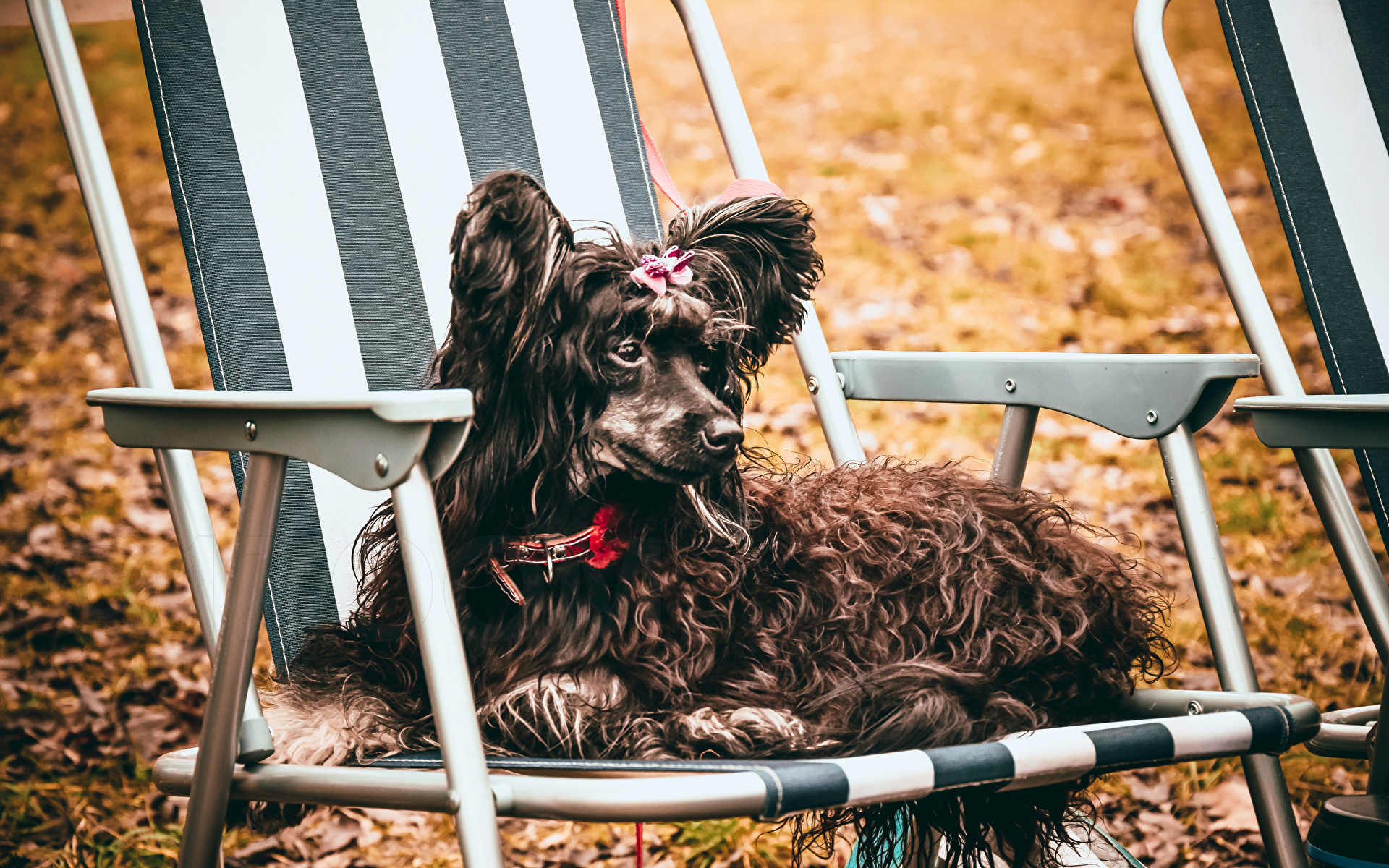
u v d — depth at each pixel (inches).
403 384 61.1
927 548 52.9
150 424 47.3
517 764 43.9
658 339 50.4
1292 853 53.2
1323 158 72.2
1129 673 54.6
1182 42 283.0
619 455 49.4
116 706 105.3
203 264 60.1
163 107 61.4
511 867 87.9
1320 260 70.9
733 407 54.2
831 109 258.4
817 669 49.7
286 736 50.1
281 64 63.7
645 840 90.0
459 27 67.3
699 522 51.6
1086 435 149.6
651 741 45.7
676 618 49.5
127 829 90.8
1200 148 69.9
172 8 62.6
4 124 219.0
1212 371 57.5
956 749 41.9
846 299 184.4
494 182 47.8
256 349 59.9
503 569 50.0
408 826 93.4
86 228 192.1
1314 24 73.9
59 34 56.7
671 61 284.5
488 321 48.2
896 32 311.1
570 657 48.4
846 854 86.1
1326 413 51.0
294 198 62.2
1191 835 89.2
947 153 236.2
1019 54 291.3
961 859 54.5
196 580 51.4
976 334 174.6
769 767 39.9
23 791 93.6
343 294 61.6
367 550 55.2
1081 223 208.1
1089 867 61.4
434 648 41.8
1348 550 61.1
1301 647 111.9
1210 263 193.9
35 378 159.5
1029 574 52.6
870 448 146.9
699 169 225.1
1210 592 57.0
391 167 64.2
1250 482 139.5
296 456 43.7
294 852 89.7
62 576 123.3
